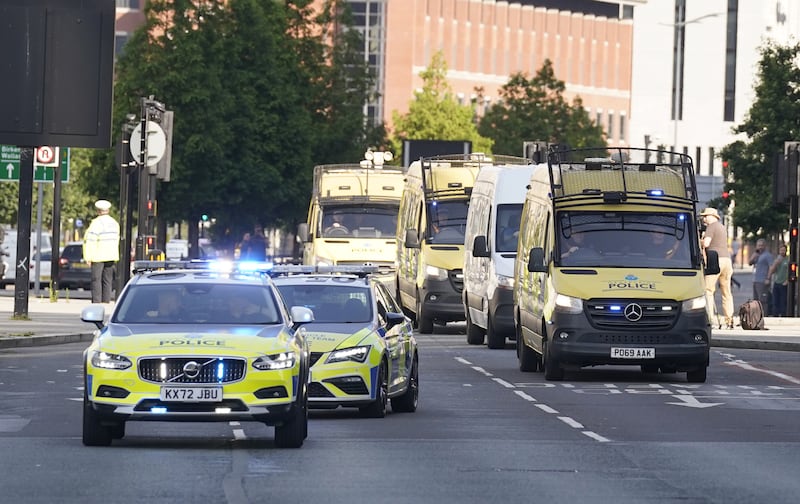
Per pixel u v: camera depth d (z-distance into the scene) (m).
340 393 44.34
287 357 36.88
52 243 109.94
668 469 34.59
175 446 37.94
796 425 44.31
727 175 136.12
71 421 43.84
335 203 96.56
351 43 167.75
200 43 138.00
